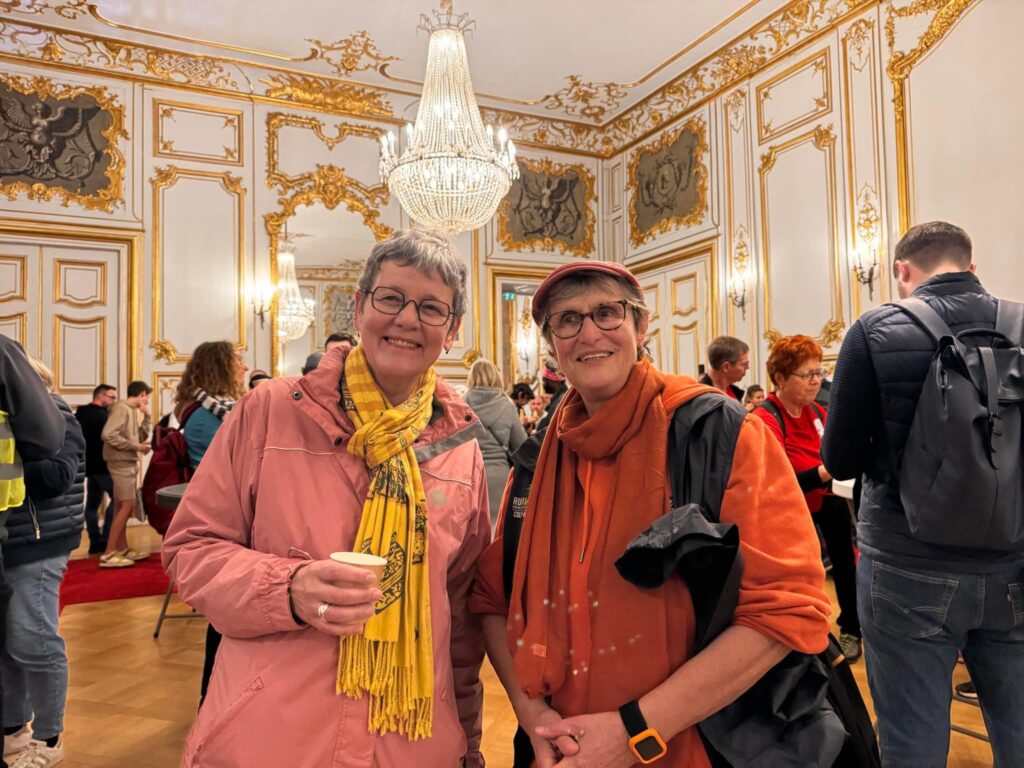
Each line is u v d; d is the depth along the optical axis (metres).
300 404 1.21
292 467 1.17
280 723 1.06
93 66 7.11
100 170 7.11
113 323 7.09
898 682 1.57
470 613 1.36
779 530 1.08
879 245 5.89
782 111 6.84
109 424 5.32
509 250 8.83
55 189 6.90
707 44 7.39
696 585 1.07
